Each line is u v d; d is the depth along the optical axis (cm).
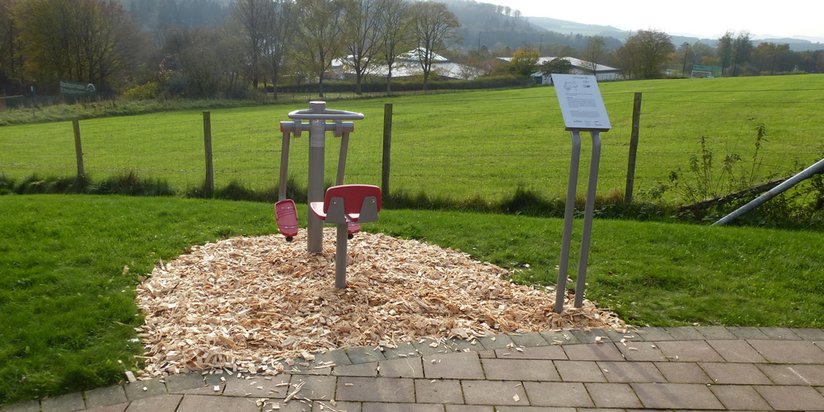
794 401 355
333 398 345
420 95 5656
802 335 443
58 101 4347
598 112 446
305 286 501
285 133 560
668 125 2548
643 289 529
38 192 1090
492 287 520
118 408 329
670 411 342
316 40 5550
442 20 6581
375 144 2166
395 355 396
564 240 459
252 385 355
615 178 1427
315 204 529
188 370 368
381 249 626
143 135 2642
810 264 604
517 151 1962
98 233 671
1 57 5284
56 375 355
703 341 430
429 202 952
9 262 548
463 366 385
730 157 980
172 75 4697
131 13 5662
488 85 7044
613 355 406
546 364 391
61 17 4875
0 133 2756
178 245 634
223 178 1416
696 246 666
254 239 659
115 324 427
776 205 826
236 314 447
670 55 7262
